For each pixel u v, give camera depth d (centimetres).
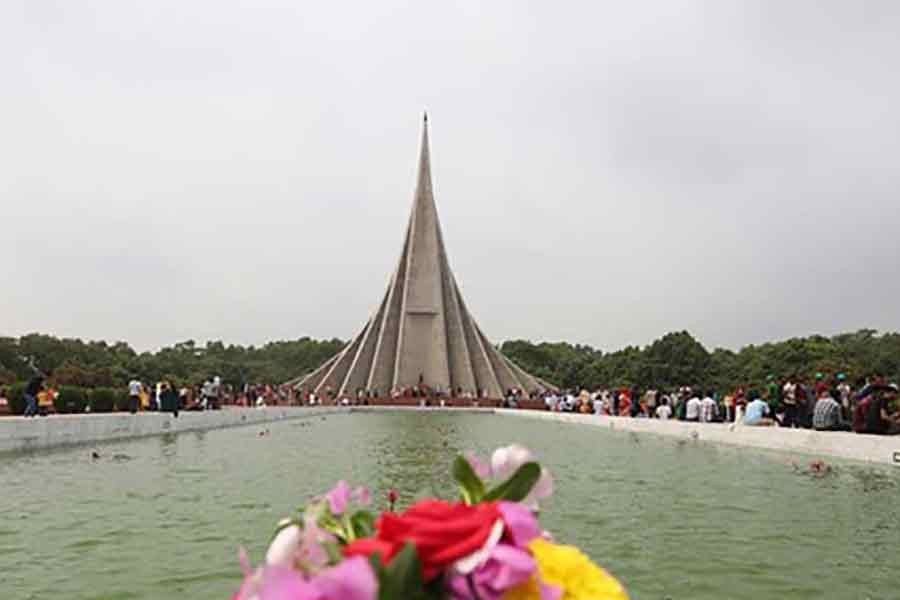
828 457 1457
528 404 5469
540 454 1652
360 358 6625
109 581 531
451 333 6819
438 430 2677
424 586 169
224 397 4553
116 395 2723
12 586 519
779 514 815
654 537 684
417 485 1028
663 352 6419
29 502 889
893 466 1270
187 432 2442
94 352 6022
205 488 1018
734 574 550
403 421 3475
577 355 8631
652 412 3159
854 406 1617
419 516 179
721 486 1065
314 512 199
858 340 5800
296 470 1252
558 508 857
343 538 201
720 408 2528
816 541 669
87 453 1576
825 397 1634
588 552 621
